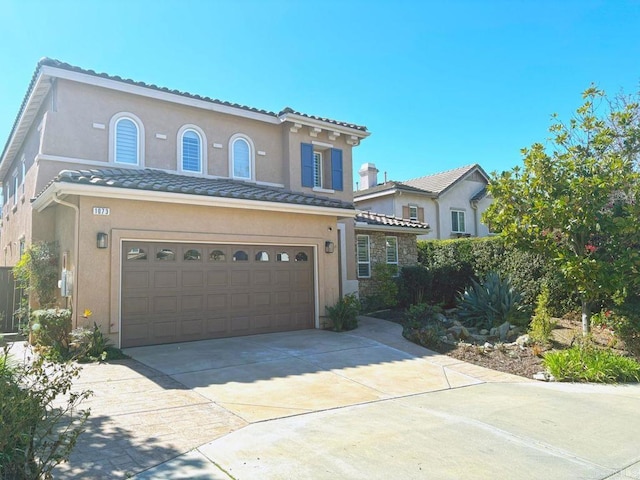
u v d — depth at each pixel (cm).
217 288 1230
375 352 1112
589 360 967
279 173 1669
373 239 2017
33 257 1178
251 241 1284
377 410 704
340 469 487
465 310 1504
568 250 1191
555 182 1179
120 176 1148
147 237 1103
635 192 1138
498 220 1251
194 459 505
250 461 501
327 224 1462
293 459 509
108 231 1053
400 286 1891
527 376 974
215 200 1168
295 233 1380
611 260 1167
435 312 1577
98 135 1312
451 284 1970
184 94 1439
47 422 491
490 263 1830
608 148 1243
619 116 1202
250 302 1290
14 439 403
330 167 1761
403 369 975
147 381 816
